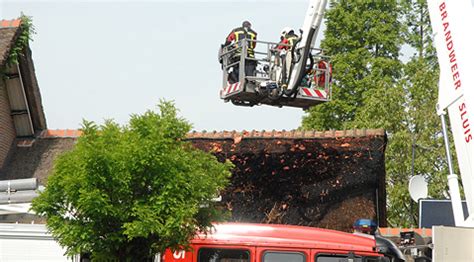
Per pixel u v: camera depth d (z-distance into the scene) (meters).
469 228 15.43
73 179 14.46
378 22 49.03
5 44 26.05
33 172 26.28
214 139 24.80
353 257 16.44
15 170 26.44
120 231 14.72
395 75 48.19
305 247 16.52
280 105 23.27
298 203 23.27
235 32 22.08
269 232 16.64
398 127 38.12
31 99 27.02
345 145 24.06
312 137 24.48
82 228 14.62
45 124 27.62
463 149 16.09
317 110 47.47
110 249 14.84
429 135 37.00
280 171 23.84
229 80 22.55
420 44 50.28
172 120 15.11
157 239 14.99
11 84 26.81
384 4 49.56
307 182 23.55
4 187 19.45
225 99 22.80
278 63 21.91
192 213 14.52
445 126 16.56
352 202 23.14
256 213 23.28
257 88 22.00
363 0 49.34
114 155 14.46
